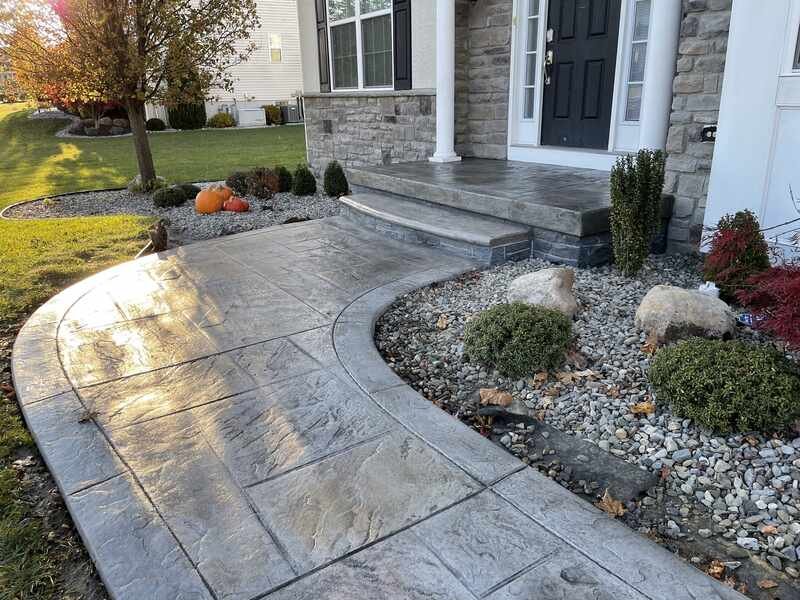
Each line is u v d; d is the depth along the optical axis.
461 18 6.59
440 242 4.77
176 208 7.48
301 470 2.14
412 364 3.00
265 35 23.73
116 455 2.26
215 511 1.95
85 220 6.62
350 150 8.56
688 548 1.81
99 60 7.54
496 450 2.24
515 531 1.83
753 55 3.63
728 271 3.40
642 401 2.54
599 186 5.00
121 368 2.98
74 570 1.78
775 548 1.79
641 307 3.10
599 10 5.48
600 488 2.07
